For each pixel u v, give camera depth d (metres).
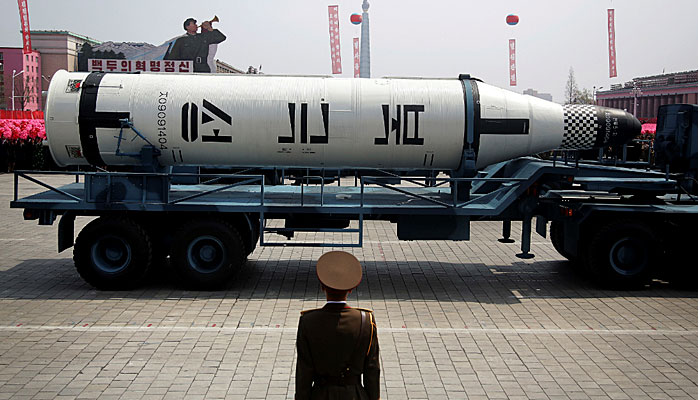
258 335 7.79
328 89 10.38
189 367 6.77
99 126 10.20
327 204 10.08
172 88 10.30
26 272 10.93
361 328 4.18
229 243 9.64
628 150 12.41
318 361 4.17
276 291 9.83
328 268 4.23
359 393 4.19
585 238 10.40
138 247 9.63
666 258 10.43
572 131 10.65
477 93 10.45
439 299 9.59
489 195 10.55
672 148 10.34
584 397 6.21
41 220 9.85
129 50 47.59
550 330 8.20
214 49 48.03
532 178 10.09
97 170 12.41
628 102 74.88
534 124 10.51
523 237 10.52
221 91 10.28
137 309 8.81
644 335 8.05
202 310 8.80
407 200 10.77
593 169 10.45
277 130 10.23
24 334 7.74
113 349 7.27
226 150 10.41
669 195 11.87
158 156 10.48
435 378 6.61
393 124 10.26
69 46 95.94
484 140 10.42
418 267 11.72
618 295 9.96
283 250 13.02
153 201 9.70
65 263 11.68
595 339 7.88
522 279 10.91
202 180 15.92
